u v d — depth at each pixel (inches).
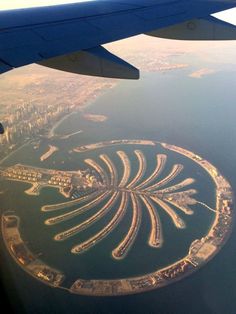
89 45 506.9
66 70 523.5
